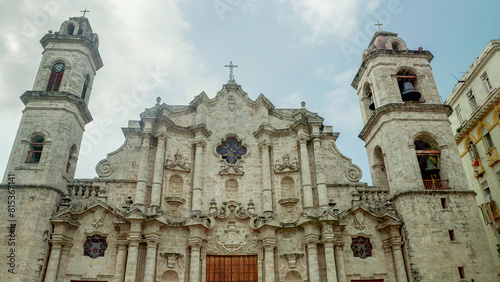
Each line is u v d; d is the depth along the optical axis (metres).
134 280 25.23
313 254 27.03
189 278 26.67
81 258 26.42
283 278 27.27
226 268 27.86
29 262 24.09
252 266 27.98
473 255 26.02
